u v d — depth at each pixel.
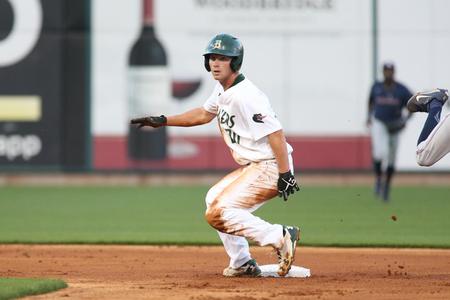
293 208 57.91
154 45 71.06
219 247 40.53
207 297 25.20
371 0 71.25
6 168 71.50
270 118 28.08
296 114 71.56
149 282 28.72
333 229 47.47
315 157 71.81
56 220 51.72
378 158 61.41
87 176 74.88
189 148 71.56
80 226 48.97
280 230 28.75
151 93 71.06
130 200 62.97
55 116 71.44
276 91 71.44
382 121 60.66
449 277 30.58
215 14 71.00
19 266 33.81
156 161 71.62
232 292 26.30
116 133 71.50
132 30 71.06
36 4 71.00
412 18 71.38
